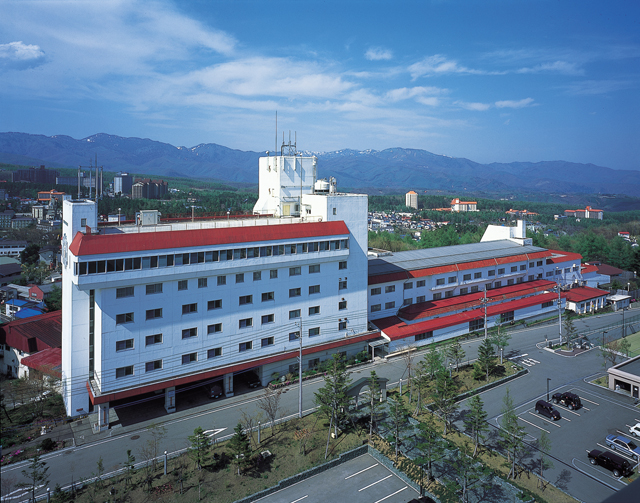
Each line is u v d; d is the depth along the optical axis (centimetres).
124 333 5597
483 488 4641
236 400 6419
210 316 6247
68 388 5922
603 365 7844
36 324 8281
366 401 6406
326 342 7425
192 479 4675
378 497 4550
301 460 5062
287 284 6944
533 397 6638
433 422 5594
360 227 7744
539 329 9956
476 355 8144
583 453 5238
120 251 5412
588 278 13225
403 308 8912
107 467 4844
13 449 5200
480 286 10506
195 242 5953
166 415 5981
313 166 8575
